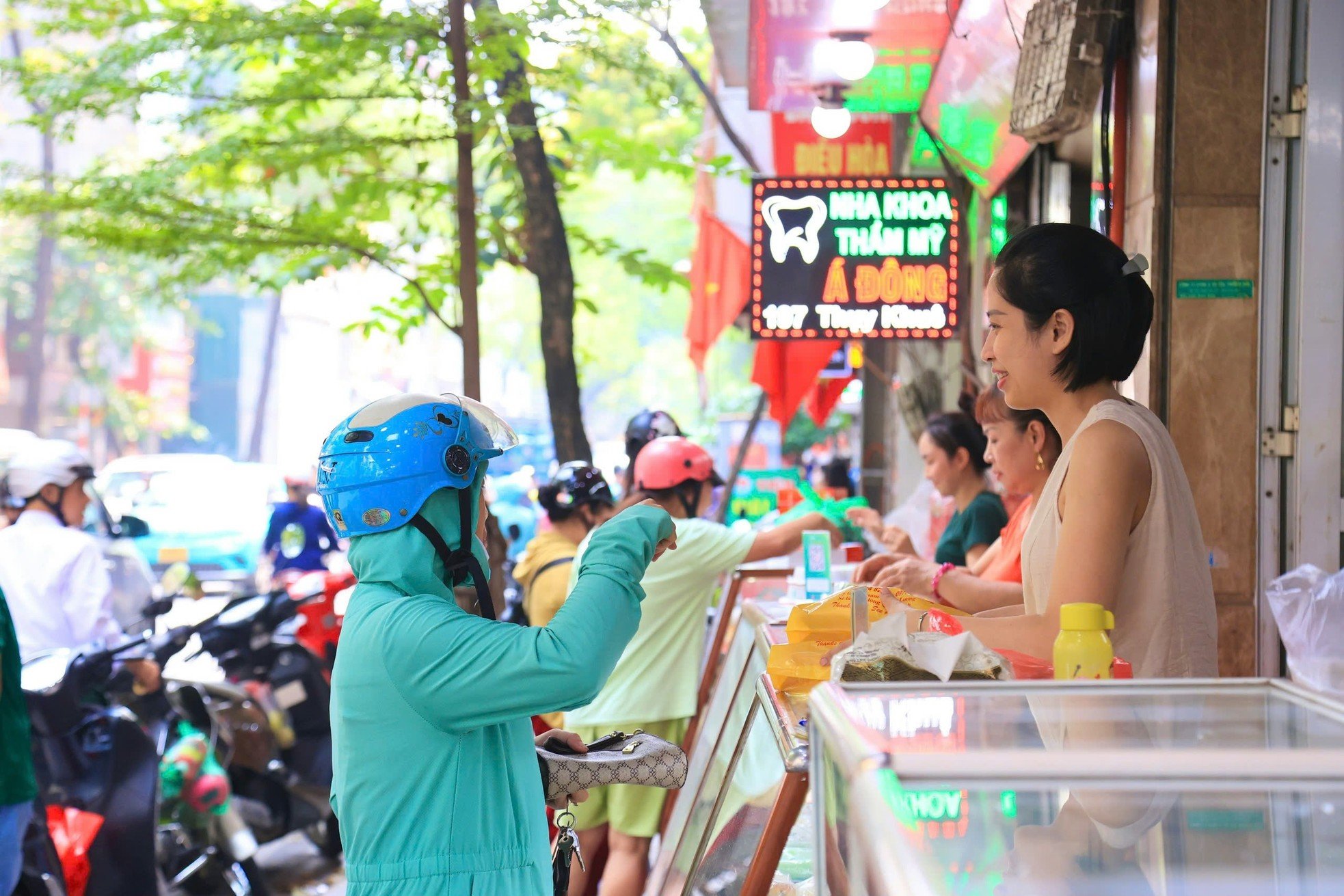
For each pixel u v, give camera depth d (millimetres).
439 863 2020
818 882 1414
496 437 2260
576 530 4871
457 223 6883
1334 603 2795
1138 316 2410
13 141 24250
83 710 4617
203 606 5828
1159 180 3900
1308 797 1113
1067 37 3914
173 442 39344
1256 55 3848
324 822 6316
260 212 6832
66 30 6402
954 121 6738
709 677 4918
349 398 43594
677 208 29594
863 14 5684
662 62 8445
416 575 2145
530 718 2223
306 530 9789
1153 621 2293
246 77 7543
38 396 28109
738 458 8969
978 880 1015
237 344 39906
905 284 6207
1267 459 3877
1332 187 3809
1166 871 1076
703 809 3164
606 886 4207
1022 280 2379
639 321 34469
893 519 7598
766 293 6211
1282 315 3871
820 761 1413
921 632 1980
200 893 5535
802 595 4176
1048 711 1392
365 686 2057
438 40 6230
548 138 7926
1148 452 2295
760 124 10070
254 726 5723
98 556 5297
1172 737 1278
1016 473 4160
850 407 15328
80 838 4469
